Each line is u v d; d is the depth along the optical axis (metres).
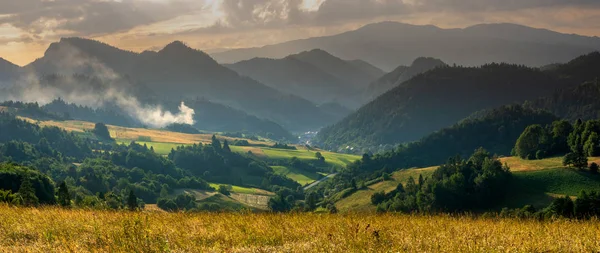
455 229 15.03
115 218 17.05
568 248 11.97
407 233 13.83
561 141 140.88
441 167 134.25
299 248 11.65
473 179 114.19
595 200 54.12
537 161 135.62
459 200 108.94
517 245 11.83
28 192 59.34
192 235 13.79
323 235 13.22
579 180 104.88
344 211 21.88
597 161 115.75
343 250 11.13
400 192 135.00
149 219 16.42
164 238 12.79
